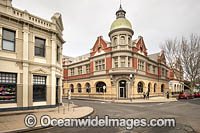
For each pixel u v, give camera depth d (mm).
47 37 14398
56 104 15828
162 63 36938
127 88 24812
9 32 11953
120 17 29172
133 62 26141
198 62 27938
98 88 28969
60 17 16625
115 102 21578
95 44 30750
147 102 21359
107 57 27062
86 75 32344
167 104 18719
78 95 34062
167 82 39812
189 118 9727
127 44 25391
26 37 12656
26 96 12195
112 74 25328
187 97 28812
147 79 29875
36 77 13391
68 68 38938
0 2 11461
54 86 14367
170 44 30703
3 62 11297
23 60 12211
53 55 14594
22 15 12672
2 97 11234
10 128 6930
